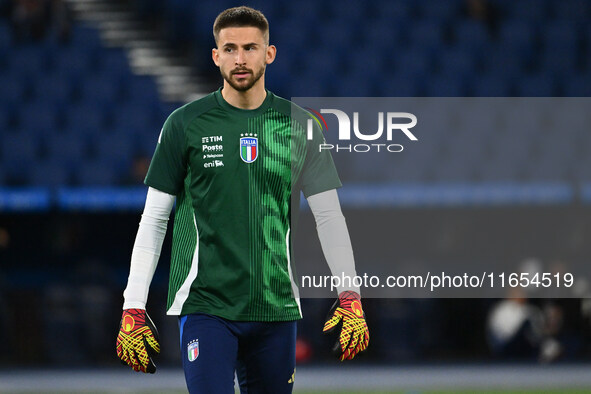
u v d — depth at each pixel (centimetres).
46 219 4328
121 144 4566
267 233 1275
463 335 4075
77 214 4341
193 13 5234
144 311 1289
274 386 1311
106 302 3878
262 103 1304
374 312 4000
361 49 5144
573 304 4116
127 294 1288
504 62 5147
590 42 5284
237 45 1252
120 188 4141
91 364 3819
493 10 5416
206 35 5147
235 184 1268
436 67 5081
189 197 1294
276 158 1287
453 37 5259
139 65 4950
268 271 1273
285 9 5356
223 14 1268
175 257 1299
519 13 5403
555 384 3147
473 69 5097
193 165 1279
